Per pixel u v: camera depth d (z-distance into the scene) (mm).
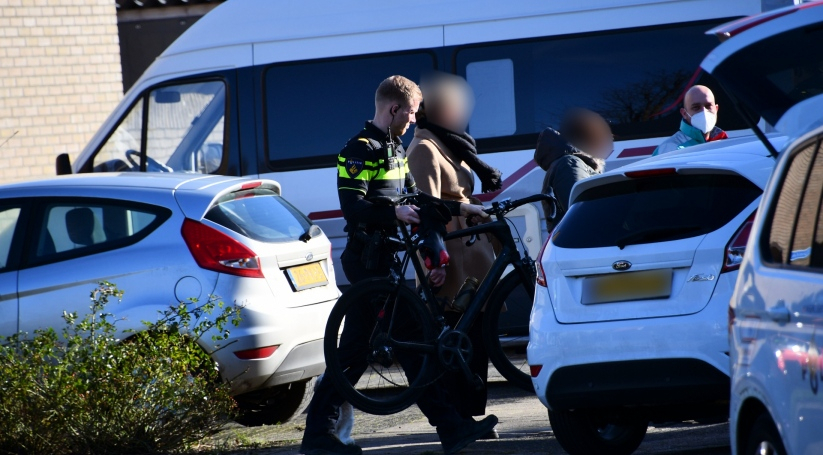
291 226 21688
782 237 11023
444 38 29297
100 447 17672
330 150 29938
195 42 31094
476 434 17109
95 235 20688
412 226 17875
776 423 10211
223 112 30781
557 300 15539
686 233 14852
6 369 17641
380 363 17250
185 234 20188
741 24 11734
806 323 9695
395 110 17266
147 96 31516
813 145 10945
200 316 19594
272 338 19922
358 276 17500
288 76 30188
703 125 22266
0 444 17453
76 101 45438
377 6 29828
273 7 30578
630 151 28453
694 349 14297
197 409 18250
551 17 28859
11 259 20797
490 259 19531
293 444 19328
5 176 43188
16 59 43656
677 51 28359
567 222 16219
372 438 20750
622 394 14805
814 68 11680
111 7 46812
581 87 28719
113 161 31891
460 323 18031
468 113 19672
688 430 20500
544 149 20422
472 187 20141
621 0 28594
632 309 14875
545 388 15406
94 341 18141
